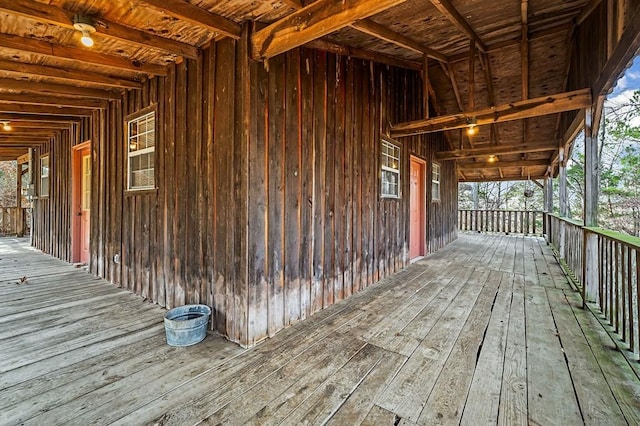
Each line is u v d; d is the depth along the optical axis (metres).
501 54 5.00
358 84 4.03
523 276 4.66
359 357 2.22
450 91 6.43
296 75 2.97
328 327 2.78
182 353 2.28
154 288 3.41
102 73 3.39
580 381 1.92
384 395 1.79
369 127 4.28
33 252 6.57
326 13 1.99
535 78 5.68
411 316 3.03
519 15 3.85
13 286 3.96
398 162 5.27
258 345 2.43
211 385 1.88
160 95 3.37
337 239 3.57
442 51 4.80
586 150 3.48
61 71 3.15
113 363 2.12
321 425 1.55
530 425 1.55
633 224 11.95
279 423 1.56
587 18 3.84
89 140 4.85
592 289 3.33
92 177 4.64
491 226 11.37
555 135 6.65
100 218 4.43
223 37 2.62
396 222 5.09
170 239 3.21
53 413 1.62
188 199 3.00
